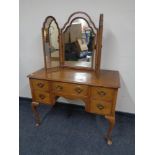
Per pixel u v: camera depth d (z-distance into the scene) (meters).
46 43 1.60
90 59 1.65
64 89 1.44
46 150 1.46
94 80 1.40
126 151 1.45
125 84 1.80
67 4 1.65
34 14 1.80
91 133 1.69
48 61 1.69
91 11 1.60
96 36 1.53
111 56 1.72
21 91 2.33
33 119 1.94
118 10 1.53
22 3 1.79
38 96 1.58
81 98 1.42
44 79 1.46
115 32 1.61
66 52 1.71
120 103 1.92
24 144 1.53
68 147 1.50
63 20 1.72
